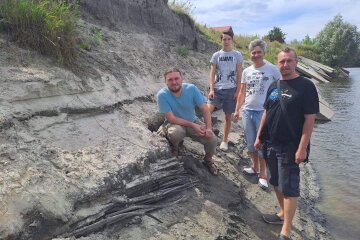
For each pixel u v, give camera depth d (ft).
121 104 19.62
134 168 14.78
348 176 24.61
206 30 63.72
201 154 19.74
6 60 16.17
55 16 18.62
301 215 18.39
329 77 103.19
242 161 22.34
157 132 18.42
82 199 12.22
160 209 14.29
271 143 14.32
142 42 32.24
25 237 10.52
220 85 21.50
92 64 21.06
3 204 10.61
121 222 12.87
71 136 14.98
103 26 29.81
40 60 17.47
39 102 15.24
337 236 17.06
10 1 18.31
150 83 25.27
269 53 88.89
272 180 14.83
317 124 40.47
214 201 16.07
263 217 16.25
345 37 137.28
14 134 13.14
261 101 18.47
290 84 13.79
